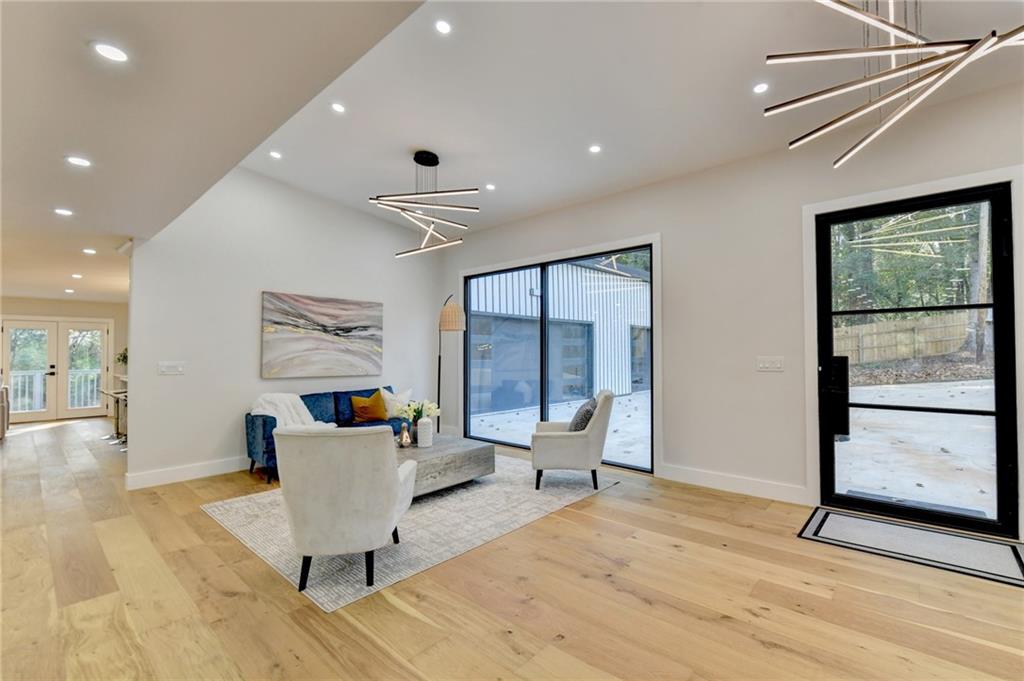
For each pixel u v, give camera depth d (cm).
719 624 207
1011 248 293
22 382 878
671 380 439
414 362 647
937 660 183
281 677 175
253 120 225
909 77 279
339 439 229
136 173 283
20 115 217
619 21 244
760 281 389
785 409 375
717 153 393
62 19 153
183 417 445
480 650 190
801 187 371
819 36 252
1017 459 291
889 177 332
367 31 164
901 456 334
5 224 386
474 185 468
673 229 442
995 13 229
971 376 310
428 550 284
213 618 213
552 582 245
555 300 555
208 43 168
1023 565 258
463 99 324
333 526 235
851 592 233
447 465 383
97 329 962
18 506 368
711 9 234
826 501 359
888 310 339
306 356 529
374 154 418
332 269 557
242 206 485
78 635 200
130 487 412
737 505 364
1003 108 293
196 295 455
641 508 358
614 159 408
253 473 468
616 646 192
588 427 403
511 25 249
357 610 219
